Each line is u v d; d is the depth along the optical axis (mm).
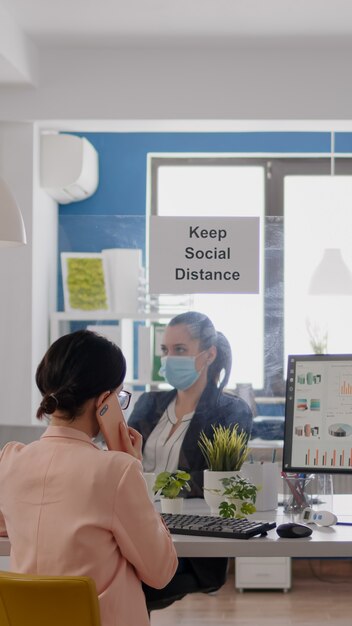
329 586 5617
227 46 5441
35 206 5594
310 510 2508
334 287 3756
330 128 5668
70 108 5461
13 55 4984
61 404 2023
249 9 4879
